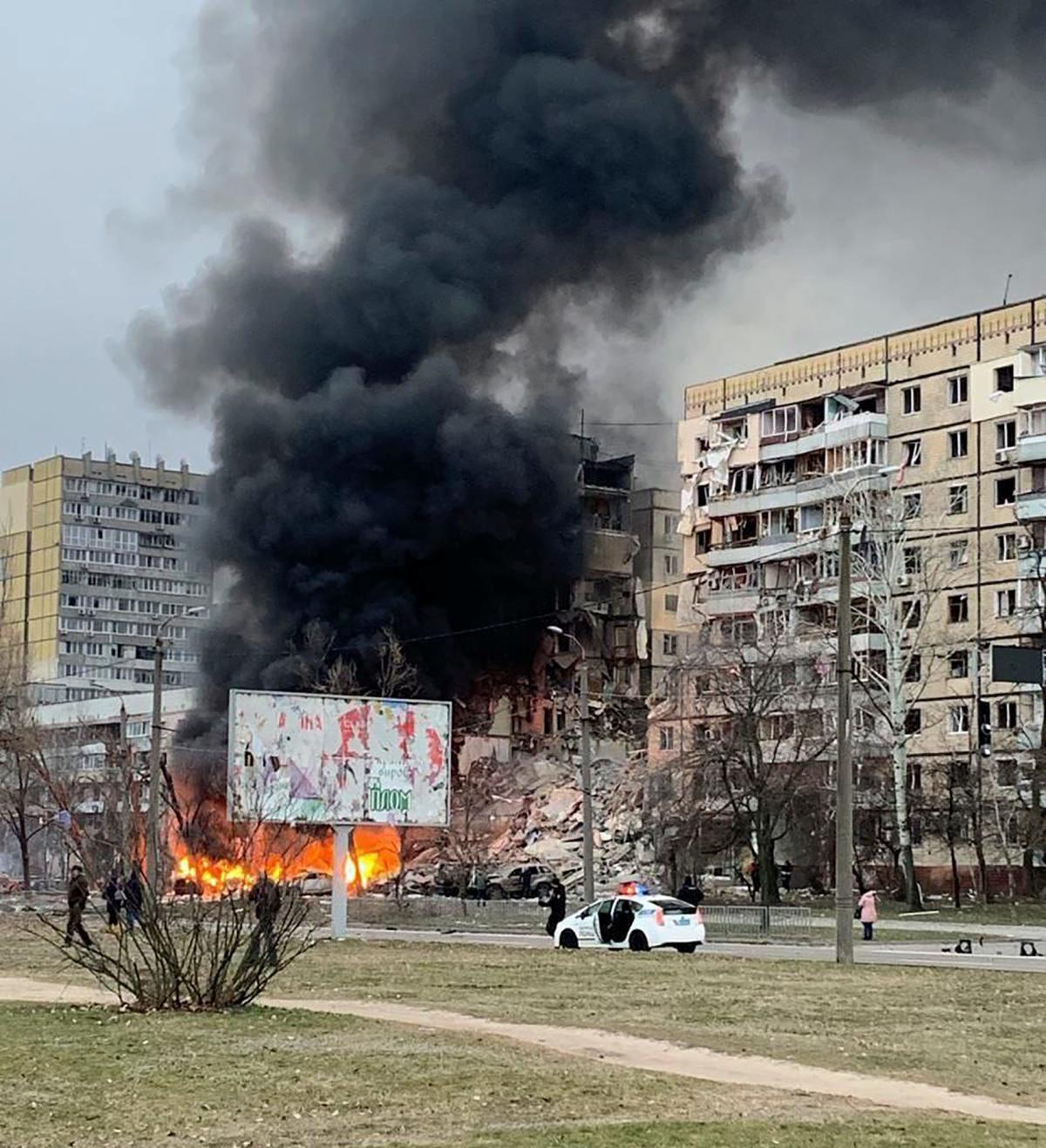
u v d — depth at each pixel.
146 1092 17.17
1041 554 86.56
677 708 88.06
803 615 96.62
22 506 174.12
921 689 83.00
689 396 114.50
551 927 52.34
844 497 81.06
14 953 40.44
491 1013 25.55
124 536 173.12
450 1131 15.12
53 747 95.94
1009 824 81.94
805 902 78.25
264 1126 15.42
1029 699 90.31
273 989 29.55
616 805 96.56
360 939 49.50
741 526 109.50
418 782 50.19
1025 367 95.00
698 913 46.09
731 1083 18.06
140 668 171.62
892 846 82.94
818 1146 14.20
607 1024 24.06
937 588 83.31
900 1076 19.12
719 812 79.62
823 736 81.62
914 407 100.56
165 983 25.06
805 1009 26.69
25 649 128.62
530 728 109.75
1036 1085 18.62
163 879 54.09
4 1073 18.41
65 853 91.75
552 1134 14.77
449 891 86.69
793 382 107.56
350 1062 19.14
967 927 62.78
